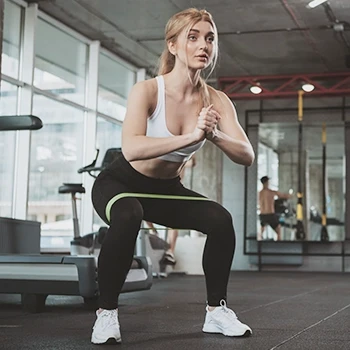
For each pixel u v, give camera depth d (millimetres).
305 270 12500
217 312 2676
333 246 12414
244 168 12844
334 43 10430
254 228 12680
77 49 10250
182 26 2516
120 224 2412
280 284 7367
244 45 10641
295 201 12523
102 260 2439
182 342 2457
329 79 12219
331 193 12391
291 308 4141
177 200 2611
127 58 11438
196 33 2512
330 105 12578
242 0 8734
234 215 12867
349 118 12484
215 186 12594
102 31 10109
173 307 4207
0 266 3865
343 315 3676
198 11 2541
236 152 2541
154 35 10227
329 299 5004
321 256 12453
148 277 4566
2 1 4746
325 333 2793
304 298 5105
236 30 9945
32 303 3812
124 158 2578
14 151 8656
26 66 8797
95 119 10375
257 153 12820
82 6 9078
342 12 9086
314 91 11922
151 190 2594
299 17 9328
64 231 9734
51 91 9469
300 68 11867
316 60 11367
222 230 2600
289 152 12633
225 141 2492
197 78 2600
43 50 9344
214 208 2617
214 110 2615
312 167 12523
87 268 3764
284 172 12609
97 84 10469
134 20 9609
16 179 8648
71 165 9977
